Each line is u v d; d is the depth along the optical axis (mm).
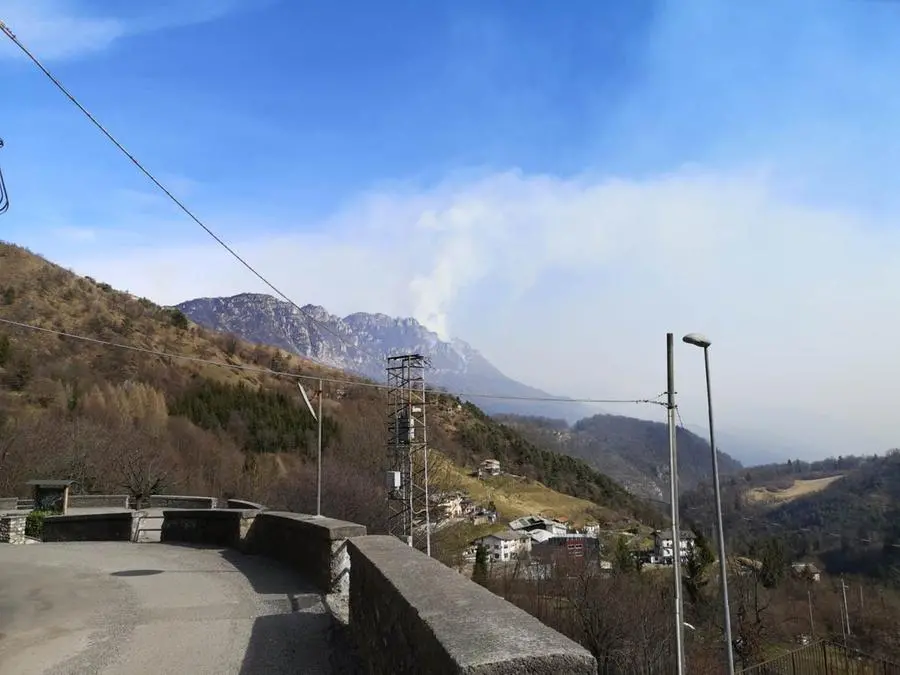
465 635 2438
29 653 5586
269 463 61938
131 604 7520
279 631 6223
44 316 79938
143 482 35656
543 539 62781
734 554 53375
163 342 91562
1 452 41406
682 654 14352
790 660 24781
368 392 82375
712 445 16609
